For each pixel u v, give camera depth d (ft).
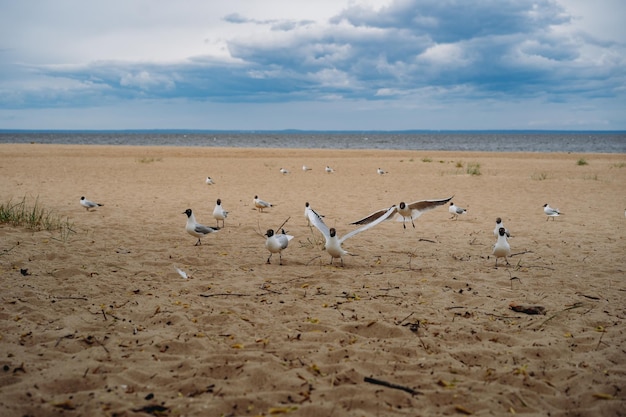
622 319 22.89
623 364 18.25
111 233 40.16
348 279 28.76
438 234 43.88
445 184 83.92
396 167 115.34
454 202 64.28
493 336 20.59
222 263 32.09
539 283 28.63
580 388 16.46
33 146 173.27
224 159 132.77
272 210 56.34
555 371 17.58
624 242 40.86
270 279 28.50
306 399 15.37
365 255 35.27
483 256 35.58
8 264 29.43
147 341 19.44
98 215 49.14
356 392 15.80
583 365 18.11
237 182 84.33
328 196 68.95
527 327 21.77
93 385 15.98
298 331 20.77
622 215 55.16
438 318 22.59
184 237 39.93
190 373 16.88
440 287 27.63
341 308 23.63
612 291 27.25
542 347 19.40
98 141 318.04
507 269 31.76
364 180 89.76
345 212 55.36
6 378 16.02
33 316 21.75
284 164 121.60
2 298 23.67
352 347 19.15
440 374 17.24
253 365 17.33
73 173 90.89
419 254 35.88
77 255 32.32
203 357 18.10
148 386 16.03
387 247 38.09
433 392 15.89
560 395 16.08
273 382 16.38
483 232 45.24
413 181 88.17
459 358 18.65
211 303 24.03
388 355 18.62
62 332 20.02
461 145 308.40
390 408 14.96
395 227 47.06
